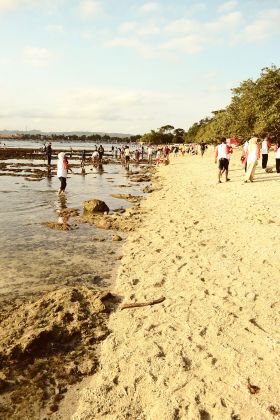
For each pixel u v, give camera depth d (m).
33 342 4.34
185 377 3.67
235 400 3.32
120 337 4.57
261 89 40.44
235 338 4.30
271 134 37.62
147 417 3.23
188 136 147.38
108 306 5.49
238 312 4.92
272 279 5.93
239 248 7.68
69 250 8.51
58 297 5.55
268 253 7.14
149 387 3.59
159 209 13.40
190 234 9.22
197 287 5.83
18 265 7.37
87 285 6.41
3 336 4.53
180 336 4.41
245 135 47.81
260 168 22.59
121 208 14.30
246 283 5.83
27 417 3.38
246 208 11.70
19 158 51.00
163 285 6.04
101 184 22.92
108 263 7.59
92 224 11.33
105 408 3.39
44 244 8.98
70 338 4.61
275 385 3.48
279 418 3.10
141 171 33.38
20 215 12.52
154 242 8.84
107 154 77.69
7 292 6.02
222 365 3.82
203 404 3.30
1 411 3.45
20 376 3.93
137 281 6.37
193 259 7.21
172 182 22.48
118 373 3.86
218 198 14.20
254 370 3.71
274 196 13.32
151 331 4.60
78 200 16.14
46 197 16.78
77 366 4.08
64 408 3.49
